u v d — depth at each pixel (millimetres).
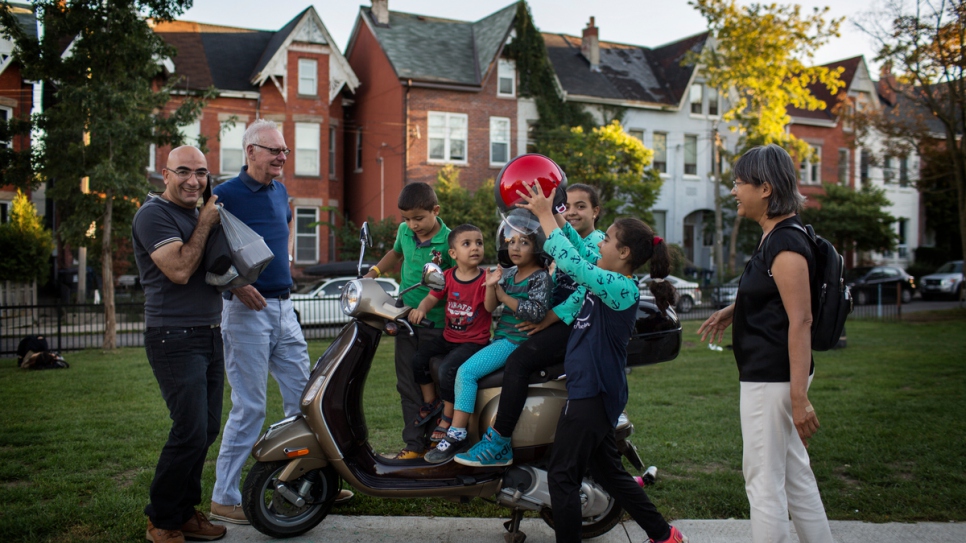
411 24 29062
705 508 4188
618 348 3311
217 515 4094
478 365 3680
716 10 26047
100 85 12625
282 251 4309
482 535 3869
